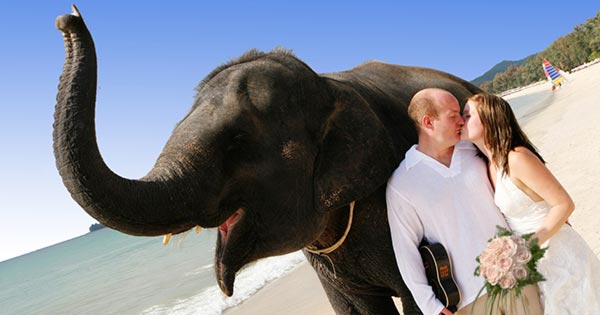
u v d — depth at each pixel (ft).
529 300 11.51
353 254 13.33
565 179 33.58
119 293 70.18
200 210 10.76
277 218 11.80
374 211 13.03
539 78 604.49
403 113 14.99
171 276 69.87
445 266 11.66
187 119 11.68
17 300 117.91
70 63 9.43
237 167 11.37
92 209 9.45
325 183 12.25
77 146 9.17
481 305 11.69
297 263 48.32
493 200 11.97
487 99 11.55
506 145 11.31
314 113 12.19
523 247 10.53
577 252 11.39
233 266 11.60
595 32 447.83
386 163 12.55
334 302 14.96
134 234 10.06
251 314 33.91
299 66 12.44
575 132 54.34
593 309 11.21
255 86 11.81
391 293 14.20
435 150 11.98
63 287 115.24
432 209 11.79
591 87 127.85
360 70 16.76
